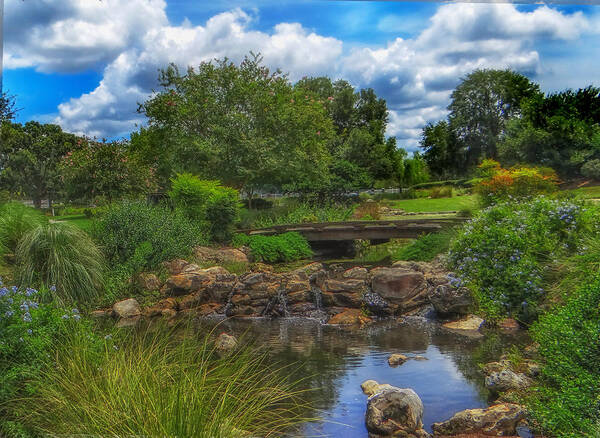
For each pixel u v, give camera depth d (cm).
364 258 1709
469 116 2212
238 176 2295
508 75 1992
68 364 442
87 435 320
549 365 507
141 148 2434
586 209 990
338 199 2864
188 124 2370
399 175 3772
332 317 1016
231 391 498
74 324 548
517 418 472
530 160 1775
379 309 1023
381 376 638
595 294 517
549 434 442
